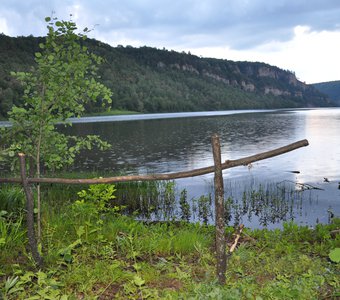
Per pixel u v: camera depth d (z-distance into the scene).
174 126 73.00
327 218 13.06
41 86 6.34
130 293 4.55
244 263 5.93
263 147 37.00
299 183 19.31
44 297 4.02
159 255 6.20
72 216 7.16
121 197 15.02
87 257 5.59
